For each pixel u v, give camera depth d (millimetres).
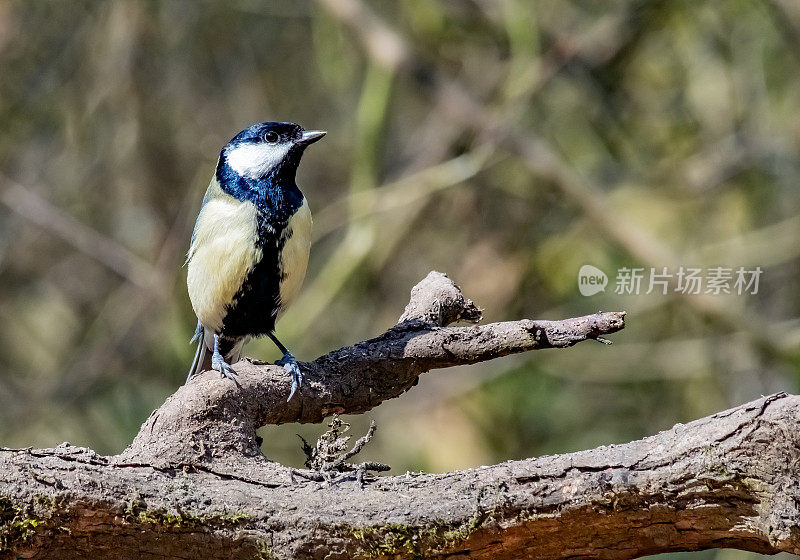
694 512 4344
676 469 4332
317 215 11289
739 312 10906
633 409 12195
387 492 4680
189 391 5133
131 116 12117
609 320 5461
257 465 4934
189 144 12445
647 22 11234
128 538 4535
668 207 12000
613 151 11883
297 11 12812
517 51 10922
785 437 4164
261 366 5500
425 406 11852
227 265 6410
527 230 12070
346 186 13602
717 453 4273
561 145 12469
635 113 11883
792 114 11594
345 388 5613
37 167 12547
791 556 10547
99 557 4570
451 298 6266
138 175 12227
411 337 5695
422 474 4785
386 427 11945
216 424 5031
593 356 11922
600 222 10852
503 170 12188
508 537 4543
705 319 10906
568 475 4484
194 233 6715
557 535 4539
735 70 11531
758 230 11711
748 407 4309
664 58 11984
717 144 11594
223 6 12422
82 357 12414
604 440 11984
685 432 4426
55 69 12172
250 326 6781
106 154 12305
